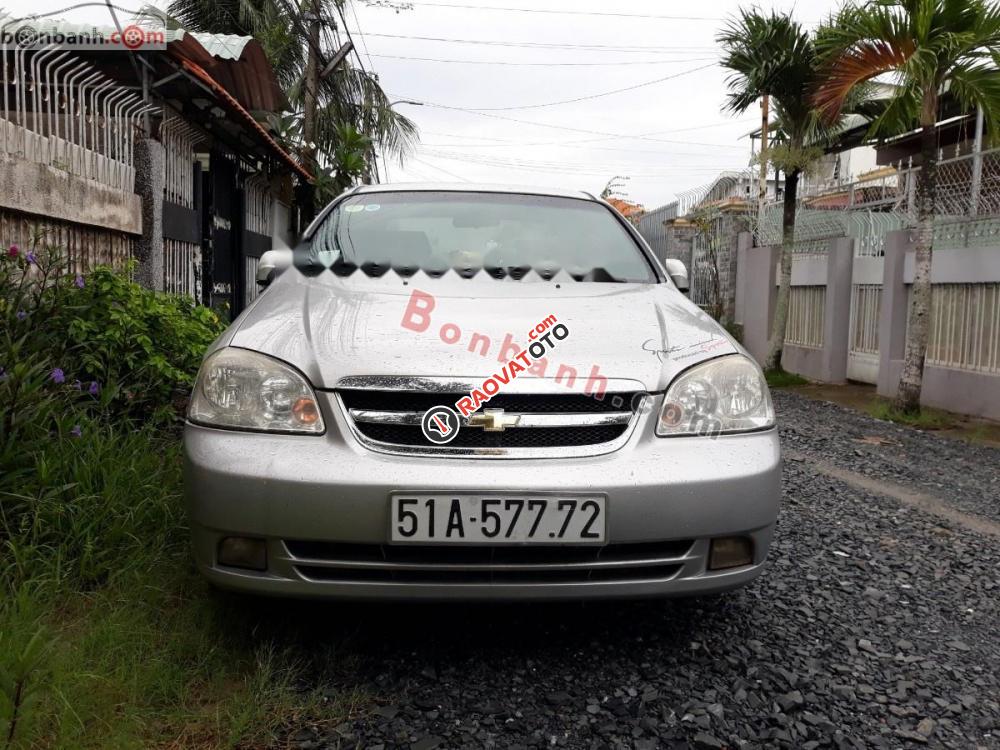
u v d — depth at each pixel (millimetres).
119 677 2037
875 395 9820
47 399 3104
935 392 8766
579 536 2127
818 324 11820
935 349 8875
